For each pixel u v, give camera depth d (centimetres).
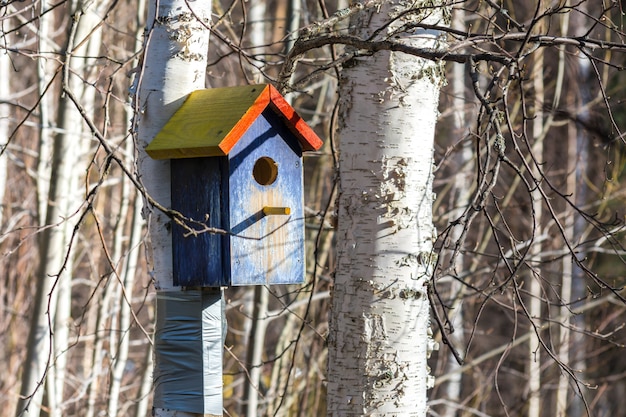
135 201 1301
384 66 756
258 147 706
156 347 700
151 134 697
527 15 1759
